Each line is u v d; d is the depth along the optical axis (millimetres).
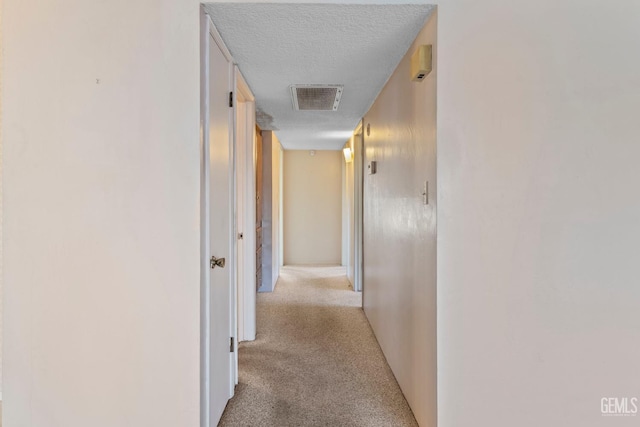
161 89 1607
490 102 1584
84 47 1605
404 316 2174
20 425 1653
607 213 1582
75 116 1615
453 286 1599
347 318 3660
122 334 1635
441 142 1587
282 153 6535
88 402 1644
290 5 1607
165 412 1637
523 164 1590
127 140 1615
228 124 2113
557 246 1593
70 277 1635
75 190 1623
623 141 1575
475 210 1594
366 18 1708
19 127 1621
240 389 2260
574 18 1564
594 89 1570
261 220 4699
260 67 2334
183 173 1614
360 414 2002
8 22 1602
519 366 1609
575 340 1597
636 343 1588
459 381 1610
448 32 1578
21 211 1630
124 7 1600
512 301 1604
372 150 3281
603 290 1591
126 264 1624
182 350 1628
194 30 1599
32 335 1642
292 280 5410
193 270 1622
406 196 2121
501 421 1616
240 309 3064
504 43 1578
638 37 1559
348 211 5531
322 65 2305
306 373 2479
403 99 2166
